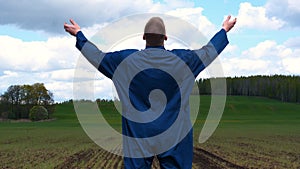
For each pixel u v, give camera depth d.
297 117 125.75
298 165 27.25
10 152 37.22
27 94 120.81
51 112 123.00
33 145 45.19
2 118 115.19
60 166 25.75
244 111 135.00
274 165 26.98
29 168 25.36
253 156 32.22
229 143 45.59
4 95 119.00
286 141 50.16
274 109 137.88
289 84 151.00
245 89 153.50
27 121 116.44
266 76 154.75
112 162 27.14
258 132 69.62
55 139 54.78
